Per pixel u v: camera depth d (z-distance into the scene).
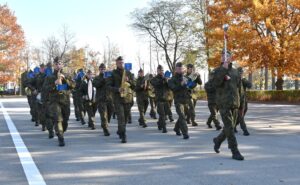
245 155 8.95
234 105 8.38
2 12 60.94
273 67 32.25
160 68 13.36
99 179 6.92
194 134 12.60
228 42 32.84
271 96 34.25
